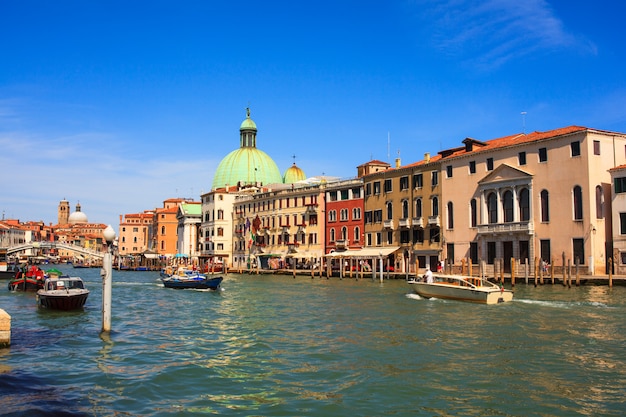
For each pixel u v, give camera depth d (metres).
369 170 77.44
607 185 51.16
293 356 20.72
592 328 25.97
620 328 25.95
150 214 175.25
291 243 88.44
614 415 14.28
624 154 52.34
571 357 20.17
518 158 56.47
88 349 22.19
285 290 51.16
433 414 14.42
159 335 25.55
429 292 38.84
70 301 34.69
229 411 14.70
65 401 15.44
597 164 50.66
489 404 15.12
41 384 17.06
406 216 69.56
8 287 54.09
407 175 69.56
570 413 14.43
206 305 39.16
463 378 17.50
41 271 54.06
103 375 18.09
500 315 30.36
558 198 52.62
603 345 22.19
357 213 77.38
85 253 142.25
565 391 16.17
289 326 27.95
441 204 64.81
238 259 105.12
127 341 23.92
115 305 39.56
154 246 149.38
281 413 14.54
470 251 61.12
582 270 50.31
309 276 75.00
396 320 29.16
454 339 23.59
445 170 64.44
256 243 97.81
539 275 51.09
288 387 16.75
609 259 46.00
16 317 31.80
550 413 14.44
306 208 86.31
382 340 23.56
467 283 37.12
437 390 16.30
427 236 66.81
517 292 42.25
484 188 59.16
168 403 15.35
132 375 18.11
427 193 66.75
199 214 127.38
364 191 76.44
